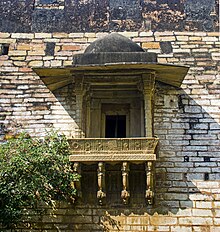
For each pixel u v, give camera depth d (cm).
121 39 1283
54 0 1465
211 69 1355
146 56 1219
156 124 1277
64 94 1321
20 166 1088
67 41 1409
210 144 1256
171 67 1195
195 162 1235
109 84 1249
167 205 1186
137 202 1184
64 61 1382
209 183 1211
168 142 1258
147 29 1420
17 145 1152
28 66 1374
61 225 1173
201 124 1280
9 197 1059
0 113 1308
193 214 1177
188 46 1392
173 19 1432
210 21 1430
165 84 1327
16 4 1462
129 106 1284
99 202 1172
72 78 1259
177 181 1213
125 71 1210
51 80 1266
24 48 1401
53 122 1291
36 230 1168
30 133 1281
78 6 1455
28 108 1312
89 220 1174
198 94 1319
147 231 1161
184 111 1295
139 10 1448
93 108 1278
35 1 1464
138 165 1198
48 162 1122
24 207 1141
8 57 1386
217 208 1184
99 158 1141
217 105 1306
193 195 1198
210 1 1458
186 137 1264
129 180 1194
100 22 1434
